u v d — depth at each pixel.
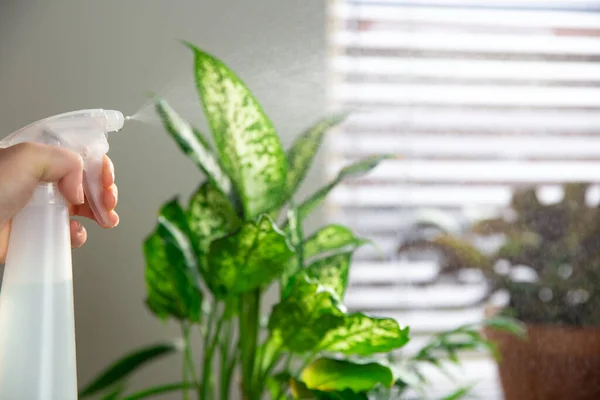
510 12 2.17
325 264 1.53
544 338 2.00
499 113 2.18
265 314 1.99
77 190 1.14
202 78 1.41
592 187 2.17
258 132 1.44
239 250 1.41
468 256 2.16
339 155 2.13
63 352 1.12
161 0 1.97
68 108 1.96
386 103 2.15
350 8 2.13
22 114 1.96
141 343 2.00
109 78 1.97
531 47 2.17
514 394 2.04
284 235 1.38
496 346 2.04
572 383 1.97
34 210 1.13
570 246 2.16
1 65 1.95
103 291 1.99
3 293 1.13
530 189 2.18
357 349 1.42
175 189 2.00
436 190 2.17
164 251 1.60
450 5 2.16
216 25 1.98
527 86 2.18
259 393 1.54
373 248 2.15
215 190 1.56
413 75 2.16
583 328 2.04
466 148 2.17
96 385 1.67
